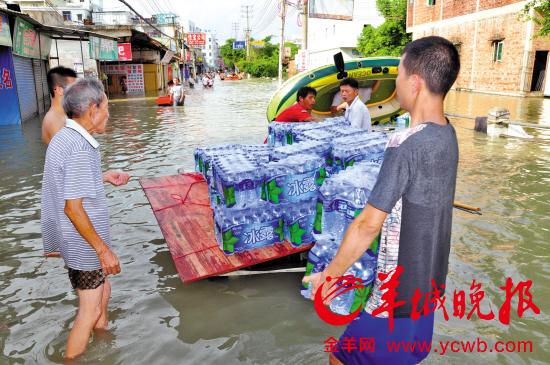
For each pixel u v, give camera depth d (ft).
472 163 24.20
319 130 14.74
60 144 8.15
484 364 8.63
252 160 11.96
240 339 9.56
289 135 15.39
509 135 32.37
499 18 69.67
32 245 14.52
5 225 16.17
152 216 16.99
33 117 48.16
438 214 5.76
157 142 32.86
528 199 18.02
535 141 30.45
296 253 12.54
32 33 46.93
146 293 11.49
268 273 12.34
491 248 13.57
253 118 47.60
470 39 78.13
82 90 8.26
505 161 24.59
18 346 9.43
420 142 5.51
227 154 12.84
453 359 8.76
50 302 11.18
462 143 29.89
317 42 143.54
